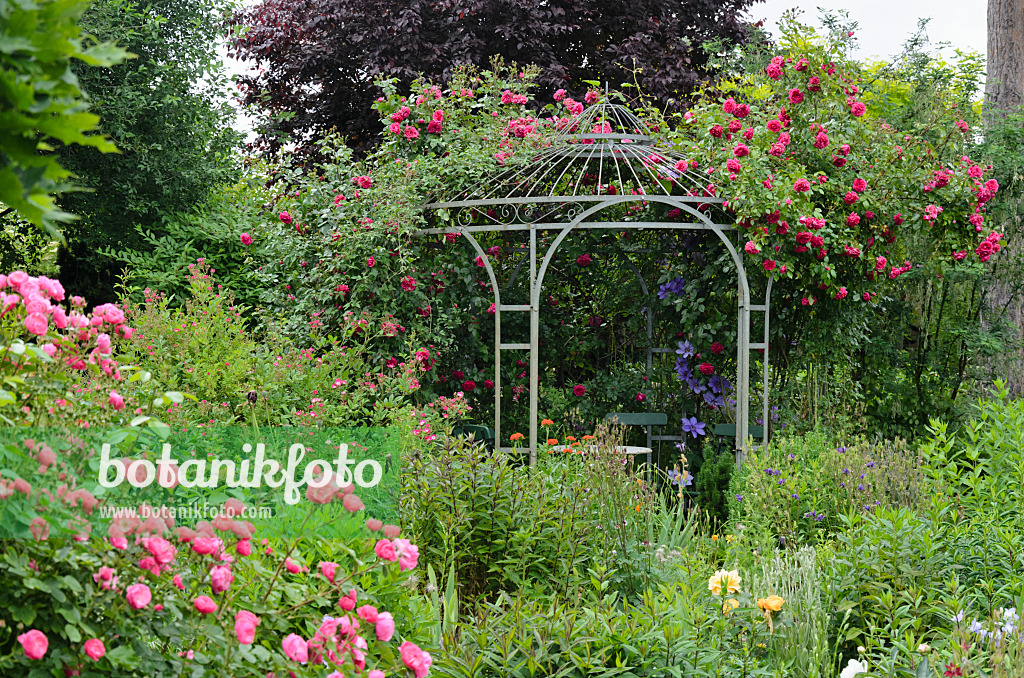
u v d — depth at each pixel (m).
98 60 1.18
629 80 11.51
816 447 5.96
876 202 6.90
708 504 6.31
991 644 3.03
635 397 7.91
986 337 7.82
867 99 8.29
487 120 7.20
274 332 6.45
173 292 8.68
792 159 6.93
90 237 9.27
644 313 7.97
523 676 2.89
